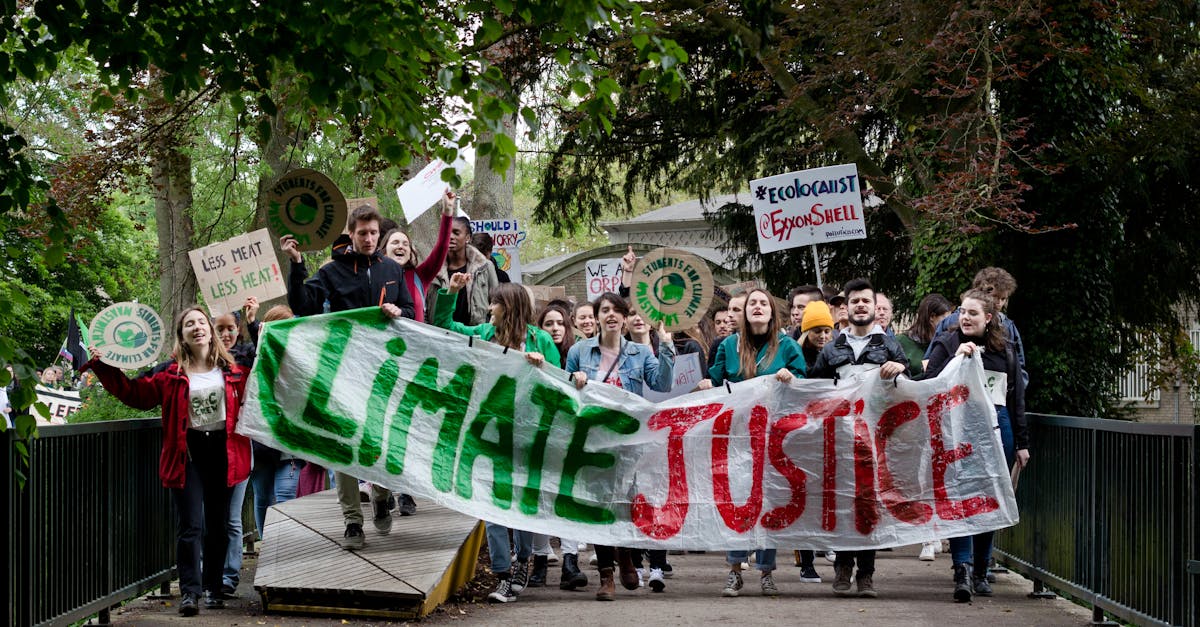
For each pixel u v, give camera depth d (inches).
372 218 321.1
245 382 308.2
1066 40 627.8
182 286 940.6
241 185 931.3
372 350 316.5
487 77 271.9
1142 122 700.0
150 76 670.5
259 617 290.7
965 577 322.3
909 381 323.0
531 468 321.4
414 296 337.7
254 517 440.1
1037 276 678.5
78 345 353.4
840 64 639.1
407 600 281.9
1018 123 613.9
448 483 314.8
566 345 388.2
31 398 225.3
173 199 946.7
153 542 319.3
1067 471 317.7
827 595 331.6
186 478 294.2
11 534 238.8
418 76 285.0
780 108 701.9
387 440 312.8
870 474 322.0
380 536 330.6
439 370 319.6
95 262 1472.7
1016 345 339.3
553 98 799.1
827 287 446.9
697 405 325.7
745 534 321.7
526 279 1573.6
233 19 266.5
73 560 267.3
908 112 709.3
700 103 863.7
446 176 284.0
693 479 323.9
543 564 348.8
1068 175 669.3
